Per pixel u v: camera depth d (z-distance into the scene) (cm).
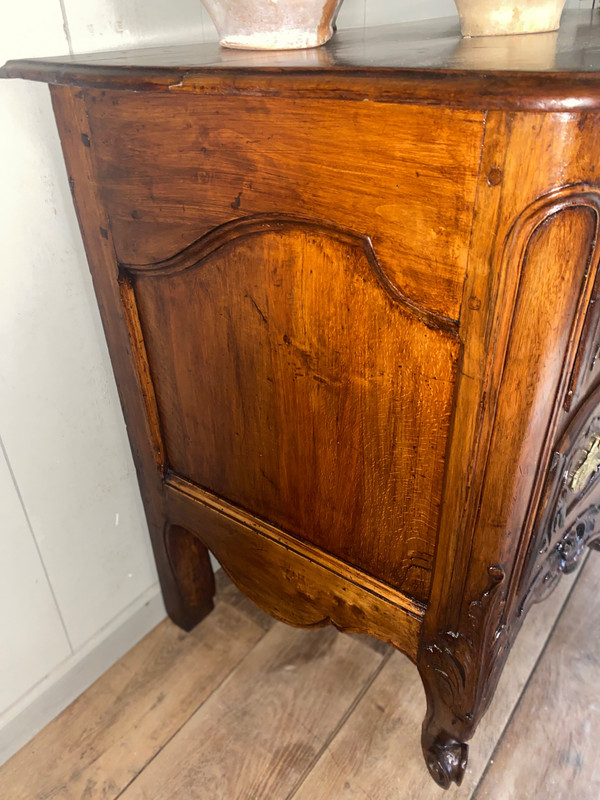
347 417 62
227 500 84
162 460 88
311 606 81
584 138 39
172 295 69
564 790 87
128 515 100
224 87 47
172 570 101
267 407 69
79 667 100
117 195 65
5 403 76
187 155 56
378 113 44
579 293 47
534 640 108
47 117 69
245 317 64
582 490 81
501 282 45
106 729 96
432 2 115
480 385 50
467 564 62
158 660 107
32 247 72
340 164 47
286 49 62
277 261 57
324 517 72
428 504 62
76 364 83
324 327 58
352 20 102
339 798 87
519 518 59
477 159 41
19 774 90
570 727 95
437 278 48
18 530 83
